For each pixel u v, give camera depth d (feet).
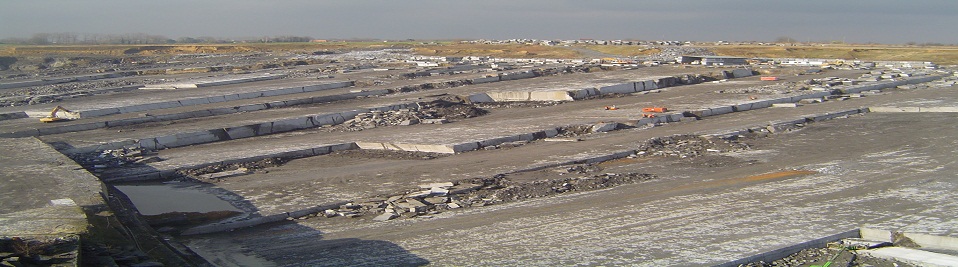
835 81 143.13
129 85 159.94
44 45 375.45
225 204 59.00
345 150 84.33
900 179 63.36
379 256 45.93
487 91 134.10
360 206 58.23
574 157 75.31
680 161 73.82
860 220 50.88
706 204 56.49
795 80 150.61
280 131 99.60
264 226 53.93
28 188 54.80
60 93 143.84
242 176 70.85
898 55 248.32
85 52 306.76
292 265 44.70
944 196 56.95
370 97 133.08
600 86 134.51
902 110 105.19
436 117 105.70
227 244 49.49
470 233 50.42
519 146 83.66
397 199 59.82
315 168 74.02
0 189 54.60
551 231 50.34
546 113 109.09
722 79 158.92
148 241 44.42
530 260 44.34
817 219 51.44
